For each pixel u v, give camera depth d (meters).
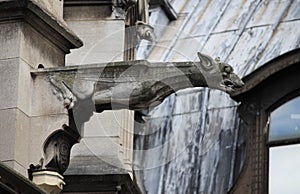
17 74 14.67
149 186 21.41
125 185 17.08
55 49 15.19
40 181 14.67
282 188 21.06
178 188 21.50
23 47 14.77
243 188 21.25
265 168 21.25
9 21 14.80
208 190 21.42
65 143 14.83
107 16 17.52
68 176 16.91
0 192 13.31
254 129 21.55
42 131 14.73
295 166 21.16
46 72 14.84
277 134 21.42
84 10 17.52
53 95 14.80
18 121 14.58
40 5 14.88
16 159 14.49
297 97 21.50
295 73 21.53
